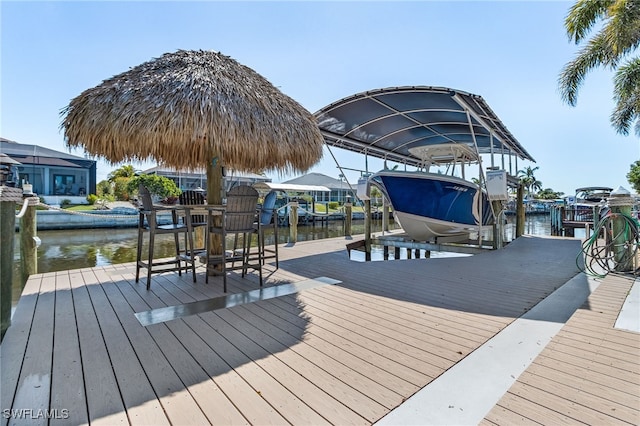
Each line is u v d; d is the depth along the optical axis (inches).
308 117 167.5
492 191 245.6
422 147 304.7
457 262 194.7
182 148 168.2
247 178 856.3
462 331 88.3
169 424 51.0
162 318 98.4
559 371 65.2
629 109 388.2
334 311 105.4
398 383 62.4
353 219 1058.7
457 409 54.2
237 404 56.1
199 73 135.0
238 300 117.3
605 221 163.0
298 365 69.7
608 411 52.4
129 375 65.5
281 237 582.6
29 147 837.8
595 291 121.6
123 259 343.9
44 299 117.6
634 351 73.2
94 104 129.6
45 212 601.0
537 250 249.6
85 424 50.9
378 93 200.1
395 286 137.4
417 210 271.1
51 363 70.2
